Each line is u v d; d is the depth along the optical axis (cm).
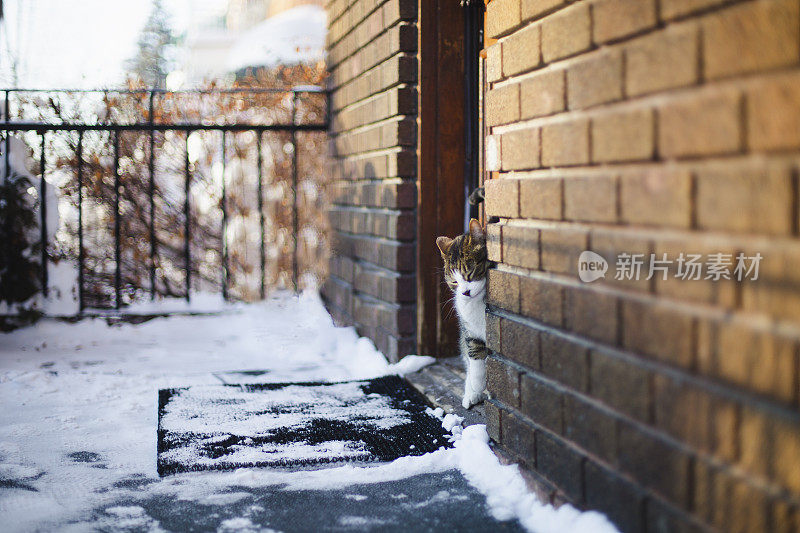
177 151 672
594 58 221
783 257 154
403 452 314
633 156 201
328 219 624
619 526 211
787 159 153
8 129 538
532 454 262
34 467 301
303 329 544
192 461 301
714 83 172
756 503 160
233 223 718
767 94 155
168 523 250
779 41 151
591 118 222
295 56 816
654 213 193
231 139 708
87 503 266
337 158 589
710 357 174
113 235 652
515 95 273
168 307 619
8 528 244
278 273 727
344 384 423
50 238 574
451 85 433
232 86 737
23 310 531
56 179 634
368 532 242
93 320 580
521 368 275
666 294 191
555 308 246
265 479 289
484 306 350
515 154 274
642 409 200
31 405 384
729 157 169
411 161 437
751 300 163
